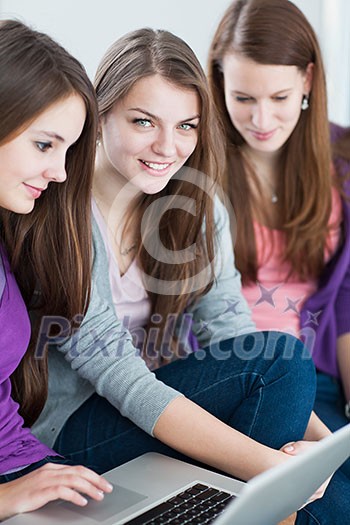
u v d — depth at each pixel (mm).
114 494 1562
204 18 3383
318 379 2590
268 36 2283
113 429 1896
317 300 2537
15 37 1508
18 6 3070
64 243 1754
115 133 1863
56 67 1511
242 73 2316
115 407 1888
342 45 3332
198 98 1847
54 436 1950
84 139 1656
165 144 1831
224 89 2445
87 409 1948
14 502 1495
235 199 2496
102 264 1903
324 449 1320
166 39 1843
